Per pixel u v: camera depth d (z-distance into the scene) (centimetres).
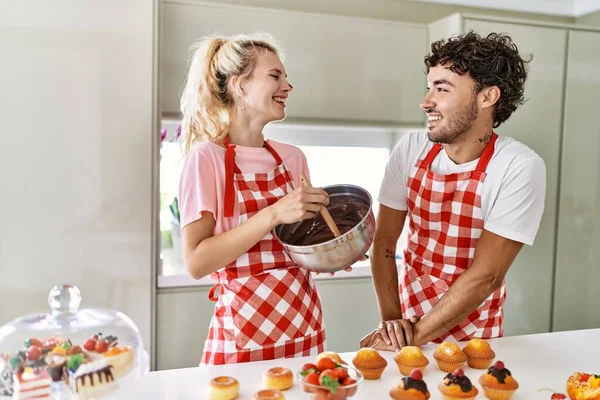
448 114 141
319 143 285
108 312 104
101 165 204
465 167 148
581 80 259
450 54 140
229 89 144
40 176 199
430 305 153
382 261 159
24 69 195
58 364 89
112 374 92
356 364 115
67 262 204
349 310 241
